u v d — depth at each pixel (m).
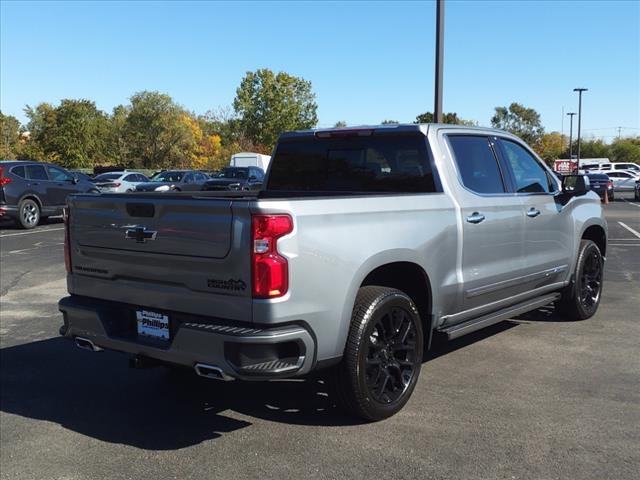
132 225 3.95
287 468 3.58
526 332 6.34
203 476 3.52
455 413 4.28
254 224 3.41
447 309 4.73
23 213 17.20
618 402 4.44
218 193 5.36
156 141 66.75
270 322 3.43
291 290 3.48
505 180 5.47
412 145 4.95
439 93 13.53
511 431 3.98
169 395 4.84
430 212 4.50
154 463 3.70
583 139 100.88
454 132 5.10
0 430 4.22
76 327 4.34
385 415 4.15
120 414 4.47
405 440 3.88
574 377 4.97
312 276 3.59
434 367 5.26
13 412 4.54
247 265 3.43
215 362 3.54
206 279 3.61
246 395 4.77
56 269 10.80
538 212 5.71
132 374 5.35
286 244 3.46
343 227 3.79
